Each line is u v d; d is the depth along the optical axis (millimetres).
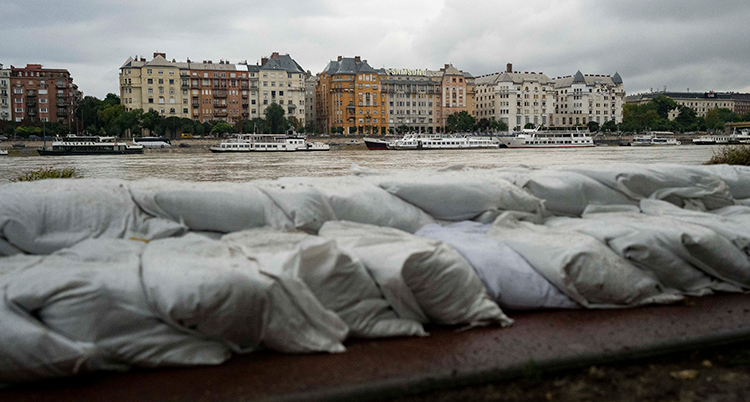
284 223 3939
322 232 3807
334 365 2762
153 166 37438
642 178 4879
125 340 2645
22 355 2408
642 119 123312
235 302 2730
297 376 2643
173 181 4379
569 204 4738
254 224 3996
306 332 2902
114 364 2670
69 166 37219
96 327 2590
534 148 69562
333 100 105875
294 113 102500
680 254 3768
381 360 2822
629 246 3738
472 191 4410
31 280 2621
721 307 3580
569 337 3105
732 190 5180
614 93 129250
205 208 3908
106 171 32156
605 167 5086
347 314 3094
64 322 2557
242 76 100000
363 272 3168
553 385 2670
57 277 2637
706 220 4215
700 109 175500
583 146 74062
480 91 121250
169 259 2902
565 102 127000
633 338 3074
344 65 106312
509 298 3498
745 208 4801
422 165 36031
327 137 84812
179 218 3863
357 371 2691
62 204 3611
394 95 109188
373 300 3172
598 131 103375
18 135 83938
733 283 3924
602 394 2578
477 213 4414
